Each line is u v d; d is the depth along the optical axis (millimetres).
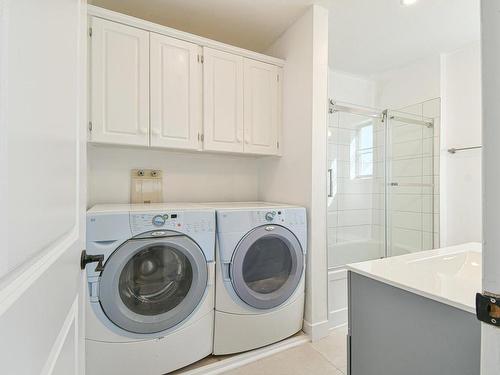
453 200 2635
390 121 2984
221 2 1836
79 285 728
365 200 3094
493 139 407
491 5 409
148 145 1732
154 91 1747
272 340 1723
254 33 2209
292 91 2098
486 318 419
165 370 1415
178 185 2209
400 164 2922
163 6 1869
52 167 412
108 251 1277
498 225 405
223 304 1581
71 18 570
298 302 1830
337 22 2139
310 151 1904
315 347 1780
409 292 1023
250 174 2525
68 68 540
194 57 1881
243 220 1618
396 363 1072
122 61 1656
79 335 747
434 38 2398
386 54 2713
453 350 888
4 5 250
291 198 2084
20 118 287
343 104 2631
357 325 1248
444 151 2672
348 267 1271
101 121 1604
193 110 1873
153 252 1438
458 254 1495
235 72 2031
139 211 1364
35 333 335
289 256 1805
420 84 2848
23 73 294
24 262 298
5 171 254
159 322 1387
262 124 2133
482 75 420
